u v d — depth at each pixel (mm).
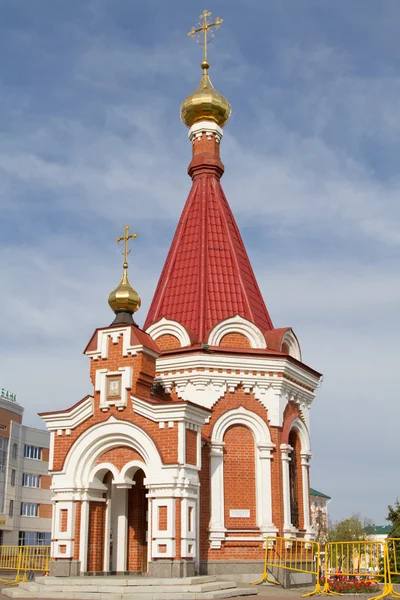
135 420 27062
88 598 22641
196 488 26719
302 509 33188
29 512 81812
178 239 36938
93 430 27547
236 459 31031
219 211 37312
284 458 31469
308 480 34156
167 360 31938
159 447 26234
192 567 25562
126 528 29312
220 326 32531
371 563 27906
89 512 27641
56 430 28531
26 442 82625
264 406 31766
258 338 32938
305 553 32031
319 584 26812
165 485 25672
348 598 24219
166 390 31875
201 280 34406
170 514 25391
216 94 39938
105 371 28219
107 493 28625
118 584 23797
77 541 26969
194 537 26016
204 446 30312
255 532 30031
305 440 34250
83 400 28266
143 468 26641
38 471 84062
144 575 27938
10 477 78625
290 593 25828
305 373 34406
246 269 36531
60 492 27516
